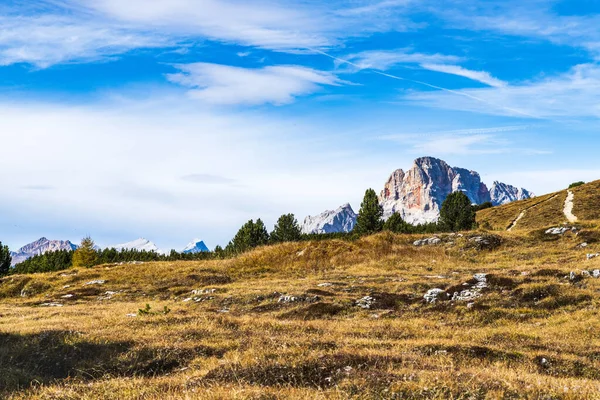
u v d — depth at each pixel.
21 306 32.69
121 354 15.41
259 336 17.83
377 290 28.44
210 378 12.27
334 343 16.31
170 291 34.47
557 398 10.52
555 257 36.47
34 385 12.99
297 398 9.91
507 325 21.56
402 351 15.11
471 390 10.59
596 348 16.92
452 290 26.14
